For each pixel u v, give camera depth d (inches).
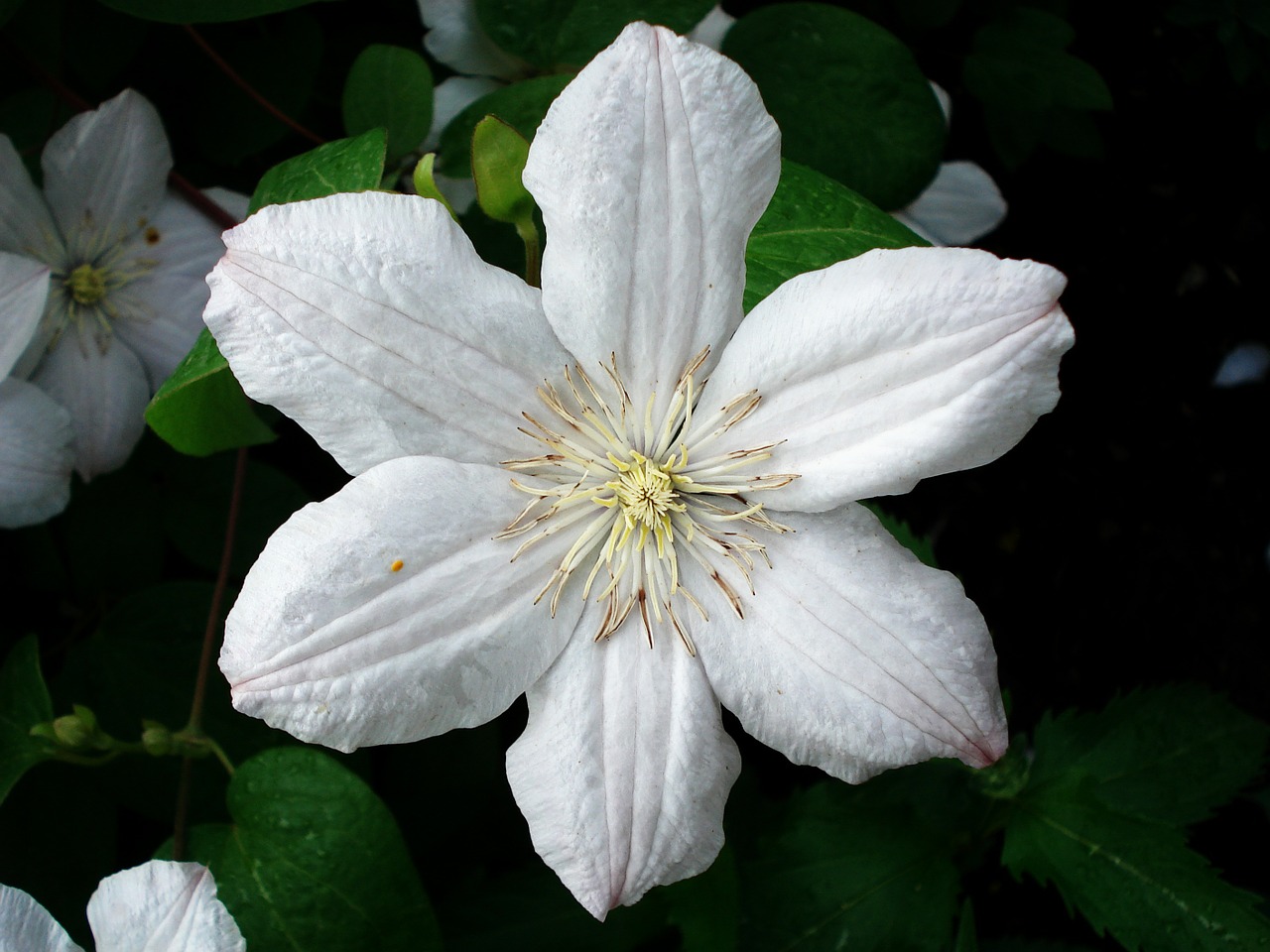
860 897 13.9
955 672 10.7
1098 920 13.0
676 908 13.9
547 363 10.8
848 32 14.6
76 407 14.9
